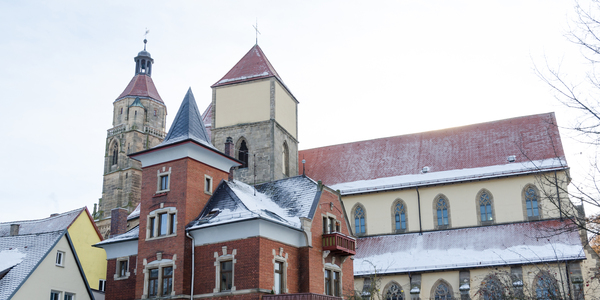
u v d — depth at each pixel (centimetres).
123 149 12575
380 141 7600
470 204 6331
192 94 4978
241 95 6662
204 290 4022
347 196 6919
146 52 14112
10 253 4391
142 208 4494
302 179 4875
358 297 4741
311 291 4181
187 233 4159
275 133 6462
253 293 3788
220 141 6594
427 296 5750
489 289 5003
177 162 4428
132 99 13275
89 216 6331
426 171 6788
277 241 4069
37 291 4166
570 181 2245
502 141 6738
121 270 4681
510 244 5762
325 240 4459
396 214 6656
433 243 6191
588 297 5116
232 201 4300
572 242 5472
